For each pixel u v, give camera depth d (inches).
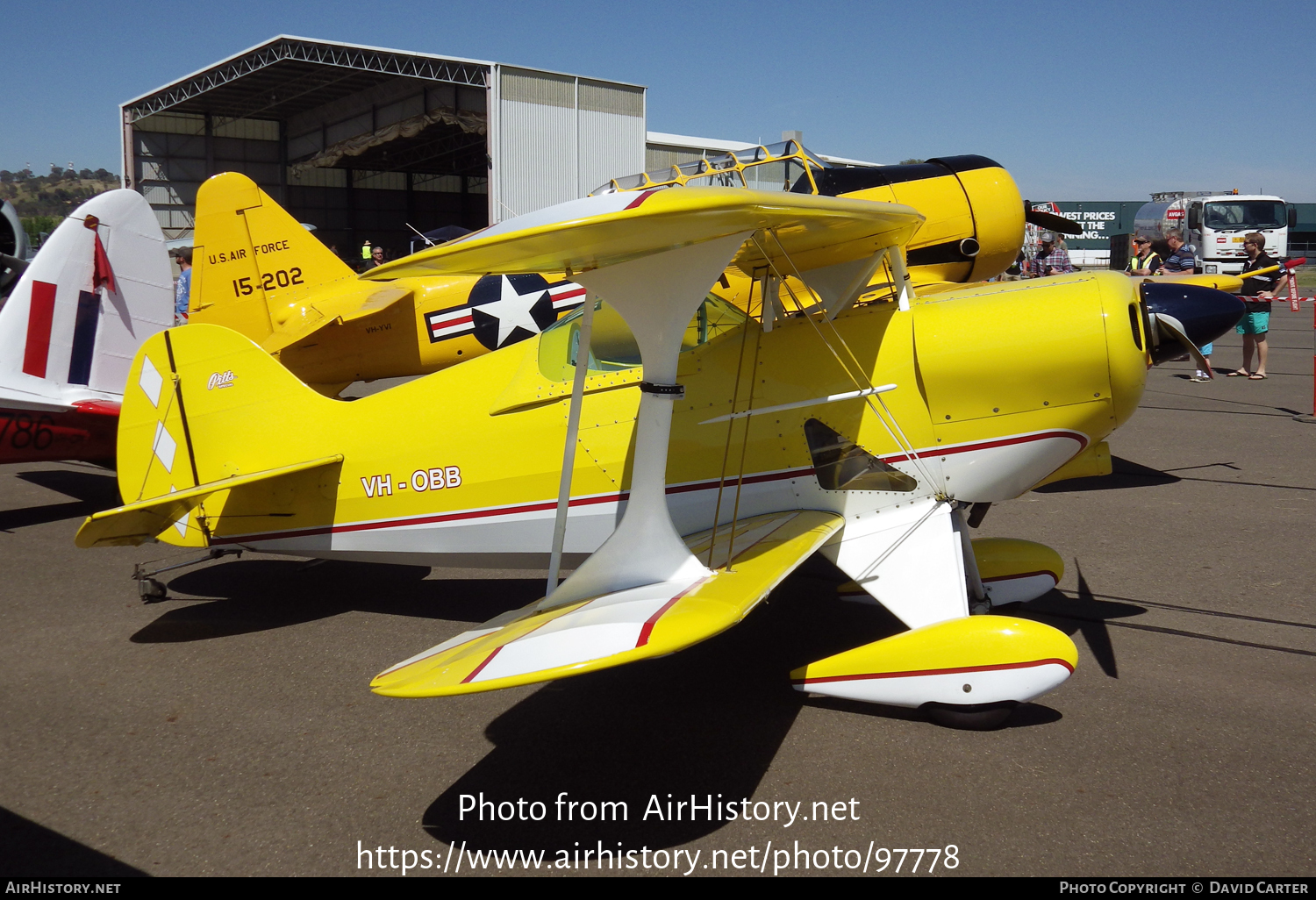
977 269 303.3
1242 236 872.9
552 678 98.3
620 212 95.8
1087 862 98.4
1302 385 450.3
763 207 101.7
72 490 293.1
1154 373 509.4
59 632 176.2
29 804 117.2
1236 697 134.4
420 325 337.4
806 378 149.8
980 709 127.0
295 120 1294.3
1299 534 214.7
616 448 154.9
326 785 120.5
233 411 179.5
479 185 1537.9
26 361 248.1
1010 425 145.1
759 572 119.6
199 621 182.1
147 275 270.1
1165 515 235.5
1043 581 169.2
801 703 139.5
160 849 107.2
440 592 199.0
